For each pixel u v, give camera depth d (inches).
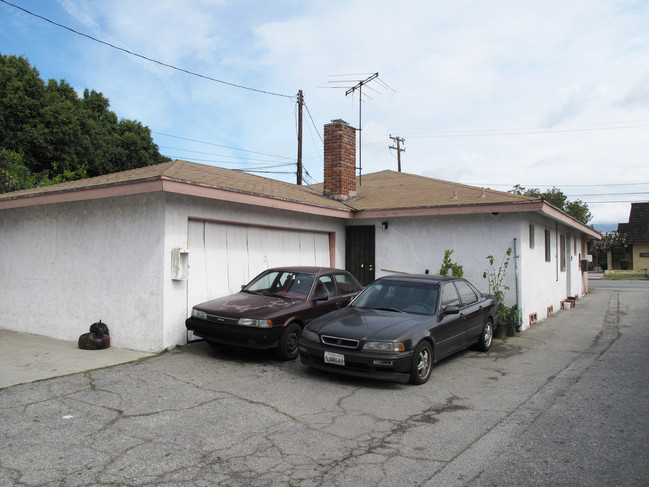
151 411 198.1
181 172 350.0
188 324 296.0
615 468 149.7
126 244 319.6
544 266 508.7
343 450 163.6
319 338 248.4
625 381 254.2
